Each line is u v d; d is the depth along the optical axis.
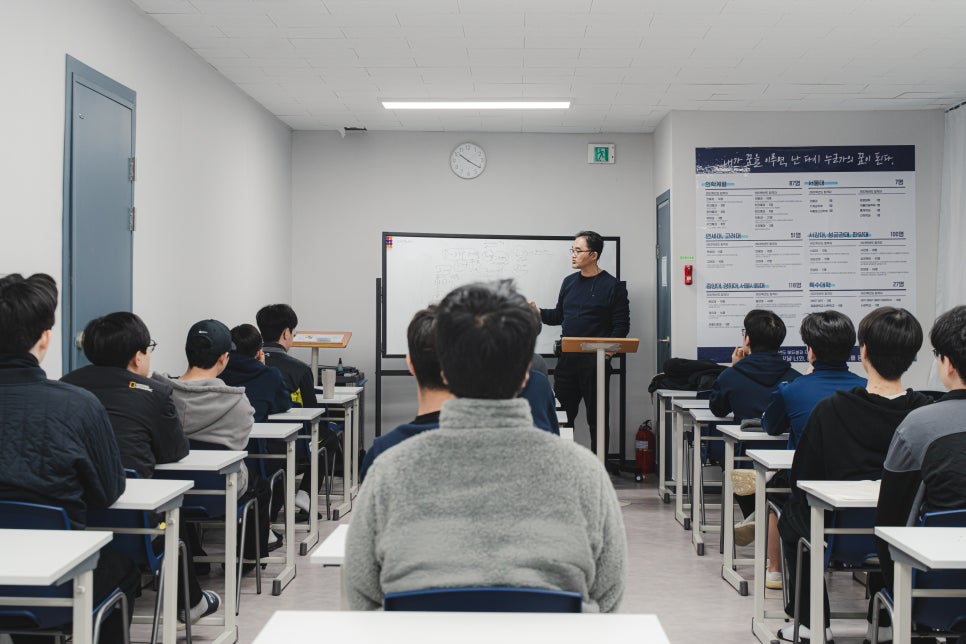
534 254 6.89
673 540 4.80
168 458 2.82
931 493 2.03
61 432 2.09
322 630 1.17
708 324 6.42
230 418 3.33
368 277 7.22
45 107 3.35
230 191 5.66
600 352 5.43
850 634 3.25
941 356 2.12
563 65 5.21
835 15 4.30
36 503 2.06
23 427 2.08
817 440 2.74
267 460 4.30
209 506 3.21
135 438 2.68
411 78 5.53
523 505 1.18
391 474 1.21
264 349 4.75
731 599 3.74
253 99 6.13
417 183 7.21
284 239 6.99
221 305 5.50
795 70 5.31
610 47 4.84
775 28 4.50
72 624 1.93
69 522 1.99
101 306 3.83
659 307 6.97
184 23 4.46
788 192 6.42
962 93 5.88
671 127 6.43
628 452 7.14
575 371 6.49
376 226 7.22
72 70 3.54
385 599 1.15
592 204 7.20
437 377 1.67
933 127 6.38
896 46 4.80
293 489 3.95
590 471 1.23
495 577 1.16
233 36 4.67
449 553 1.17
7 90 3.10
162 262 4.54
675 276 6.42
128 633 2.29
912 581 2.05
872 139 6.41
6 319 2.09
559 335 6.88
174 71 4.69
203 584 3.84
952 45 4.79
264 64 5.23
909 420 2.12
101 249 3.83
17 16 3.15
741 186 6.41
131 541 2.50
